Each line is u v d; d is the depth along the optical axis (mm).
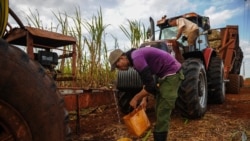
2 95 1218
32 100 1308
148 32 5691
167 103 2859
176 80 2887
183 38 5168
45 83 1384
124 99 4320
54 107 1402
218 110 5062
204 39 6031
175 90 2891
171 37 5488
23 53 1333
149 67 2732
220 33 8375
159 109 2910
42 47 2803
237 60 9062
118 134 3500
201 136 3359
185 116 4109
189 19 5391
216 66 5590
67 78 3191
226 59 8016
